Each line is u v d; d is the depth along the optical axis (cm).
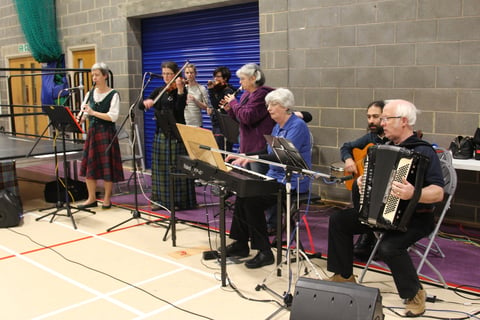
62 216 480
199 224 444
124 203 525
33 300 296
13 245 396
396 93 462
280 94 334
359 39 479
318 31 505
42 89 852
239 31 602
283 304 286
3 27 982
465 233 420
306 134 340
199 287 313
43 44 829
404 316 270
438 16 430
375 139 384
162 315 276
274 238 402
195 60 659
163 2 651
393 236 268
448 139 438
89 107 470
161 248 387
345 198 510
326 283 229
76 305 289
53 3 827
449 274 330
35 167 743
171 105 467
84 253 377
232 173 309
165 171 481
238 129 397
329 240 298
